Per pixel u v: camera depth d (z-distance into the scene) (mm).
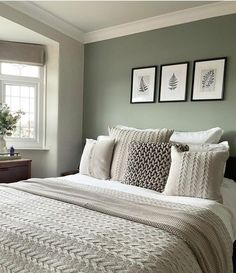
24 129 3094
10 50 2881
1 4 2223
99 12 2568
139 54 2840
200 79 2473
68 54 3055
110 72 3068
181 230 1053
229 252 1272
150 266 794
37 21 2594
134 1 2326
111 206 1348
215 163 1691
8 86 3002
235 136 2312
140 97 2842
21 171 2527
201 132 2314
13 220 1097
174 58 2623
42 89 3098
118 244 899
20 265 901
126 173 2057
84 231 991
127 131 2363
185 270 895
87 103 3279
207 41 2434
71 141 3180
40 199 1440
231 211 1621
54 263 830
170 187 1737
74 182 2000
